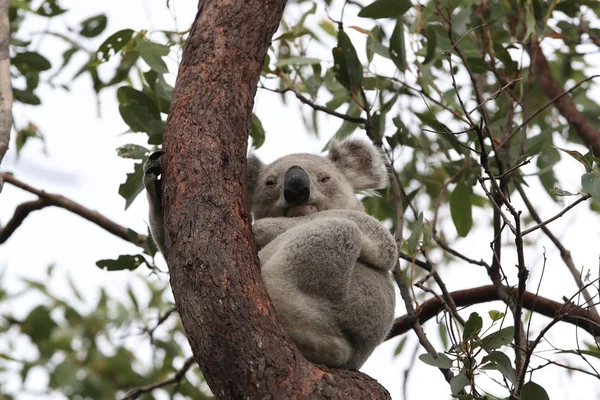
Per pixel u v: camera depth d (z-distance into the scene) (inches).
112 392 548.4
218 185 265.1
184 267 253.1
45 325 562.6
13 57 494.3
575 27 525.7
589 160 314.0
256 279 256.1
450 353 315.0
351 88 429.1
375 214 487.2
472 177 478.0
